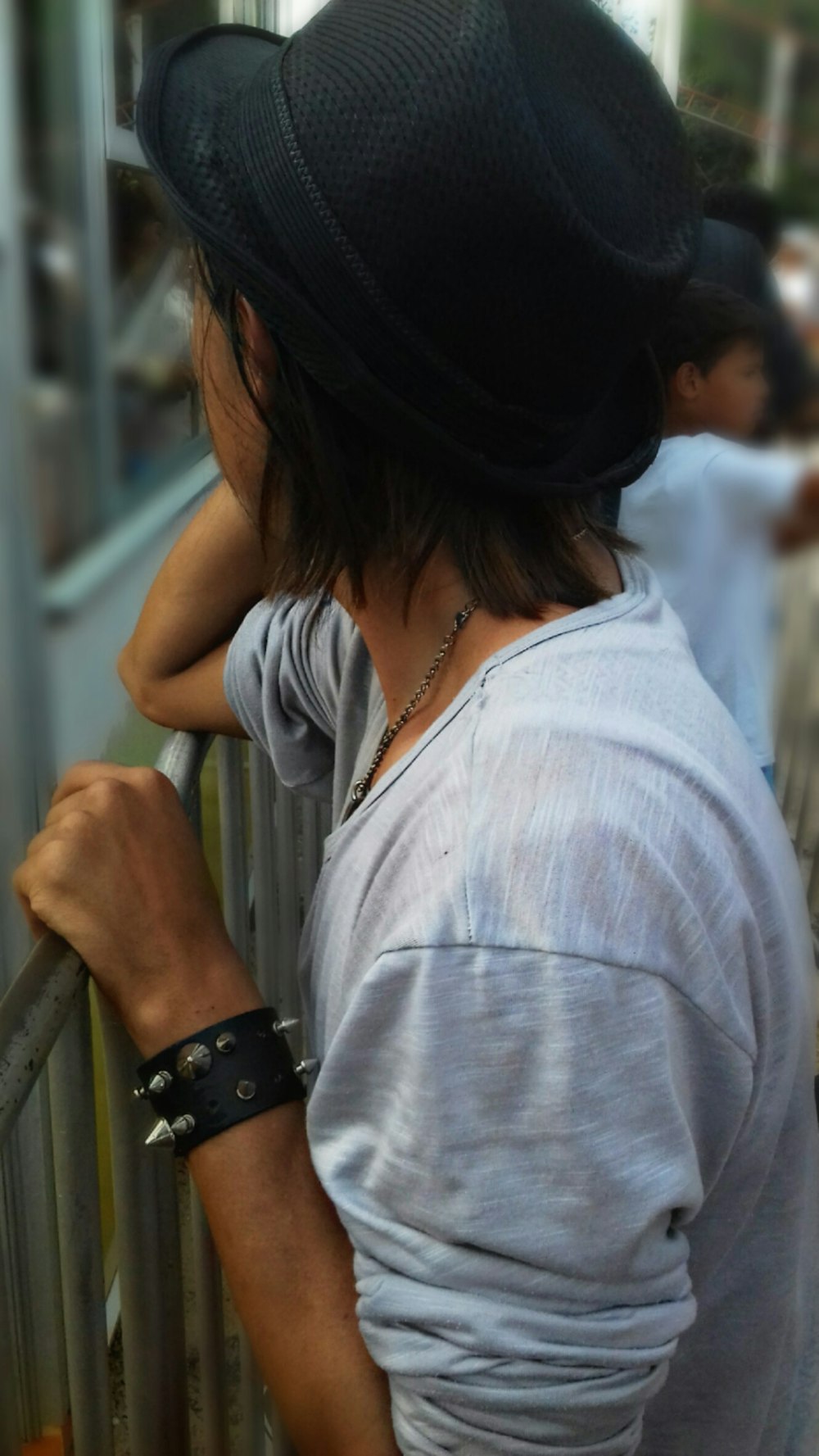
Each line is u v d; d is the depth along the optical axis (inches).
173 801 30.4
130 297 62.9
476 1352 22.3
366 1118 24.0
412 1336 23.0
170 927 28.3
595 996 20.9
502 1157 21.8
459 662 26.7
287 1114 27.7
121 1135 30.9
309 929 28.6
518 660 25.0
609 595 27.2
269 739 40.7
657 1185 21.7
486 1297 22.5
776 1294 29.8
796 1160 29.6
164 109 23.6
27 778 52.9
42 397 56.0
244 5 81.1
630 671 25.0
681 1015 22.5
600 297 22.7
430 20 21.7
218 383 26.8
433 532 25.2
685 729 24.5
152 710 45.6
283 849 70.2
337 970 26.3
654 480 73.4
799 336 92.3
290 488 25.9
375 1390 25.5
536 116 22.0
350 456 24.5
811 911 113.3
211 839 81.9
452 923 21.7
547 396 23.5
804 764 112.9
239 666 40.1
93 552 61.9
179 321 28.8
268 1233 26.6
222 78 24.5
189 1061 27.2
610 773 22.5
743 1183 27.5
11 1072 23.8
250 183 22.1
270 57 25.3
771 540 75.9
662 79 26.4
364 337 22.0
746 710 75.0
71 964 27.2
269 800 66.3
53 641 56.4
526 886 21.4
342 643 36.5
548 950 21.0
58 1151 28.9
